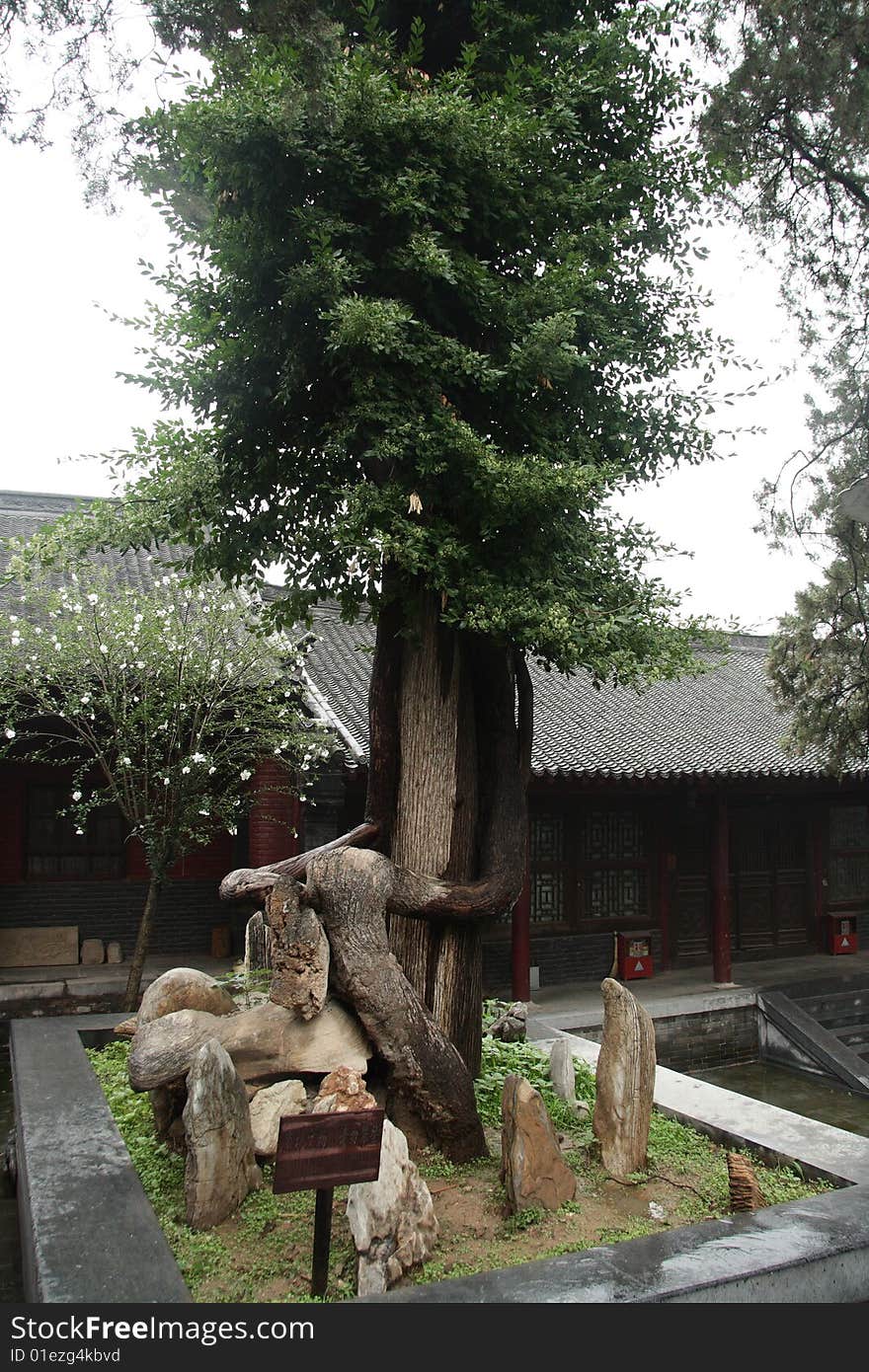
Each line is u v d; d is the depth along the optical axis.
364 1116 3.60
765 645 19.78
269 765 11.52
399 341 4.76
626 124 5.86
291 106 4.53
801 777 12.09
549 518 5.11
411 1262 3.86
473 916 5.45
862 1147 5.27
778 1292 3.61
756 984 12.77
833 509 10.31
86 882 12.08
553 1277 3.51
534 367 5.07
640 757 11.50
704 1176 5.02
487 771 5.86
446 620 4.94
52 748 11.84
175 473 5.71
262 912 7.57
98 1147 4.78
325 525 5.40
